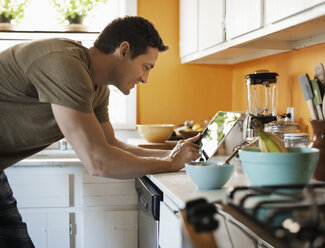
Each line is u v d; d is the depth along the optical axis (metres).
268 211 0.56
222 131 1.65
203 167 1.17
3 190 1.64
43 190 2.20
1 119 1.51
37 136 1.56
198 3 2.66
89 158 1.40
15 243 1.66
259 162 0.91
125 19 1.59
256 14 1.83
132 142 2.55
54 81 1.36
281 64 2.42
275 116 2.12
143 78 1.66
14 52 1.48
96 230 2.23
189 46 2.87
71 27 2.68
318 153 0.93
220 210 1.06
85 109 1.38
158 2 3.09
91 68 1.55
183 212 0.60
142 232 1.97
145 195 1.70
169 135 2.38
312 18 1.41
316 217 0.46
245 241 1.06
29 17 3.02
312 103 1.24
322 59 2.00
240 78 3.04
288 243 0.46
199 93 3.16
